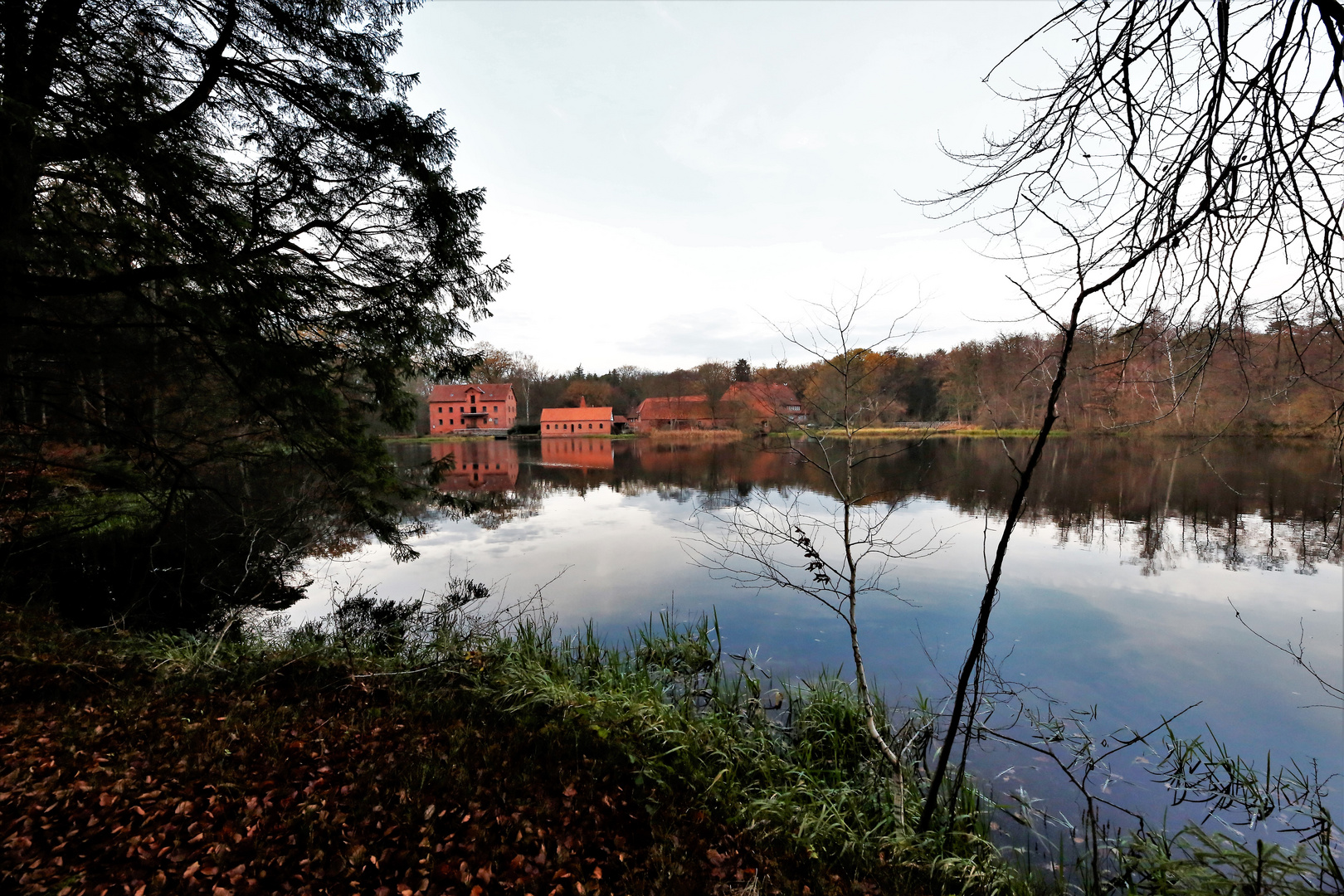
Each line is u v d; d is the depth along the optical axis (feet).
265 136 20.72
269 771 11.18
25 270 16.37
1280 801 12.41
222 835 9.29
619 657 19.65
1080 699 17.12
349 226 21.86
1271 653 20.26
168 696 14.03
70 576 23.66
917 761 13.30
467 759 12.03
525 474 86.22
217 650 16.90
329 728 13.04
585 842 9.87
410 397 24.90
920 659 19.89
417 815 10.11
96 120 15.43
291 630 21.74
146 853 8.73
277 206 20.36
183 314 17.79
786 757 13.53
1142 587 28.30
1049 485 59.98
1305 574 30.30
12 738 11.30
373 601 25.44
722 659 19.63
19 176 14.39
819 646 20.83
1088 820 10.17
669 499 57.52
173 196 16.47
